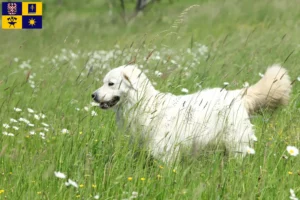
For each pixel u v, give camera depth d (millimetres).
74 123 11750
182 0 57125
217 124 10680
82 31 39562
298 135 10688
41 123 12195
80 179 9031
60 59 24125
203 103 10977
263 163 9195
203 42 26344
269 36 24828
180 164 9852
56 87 16469
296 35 25531
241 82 15219
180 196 8430
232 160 9805
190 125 10586
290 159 9812
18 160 10055
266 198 8594
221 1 40156
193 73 16859
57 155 9953
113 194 8648
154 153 10320
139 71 10977
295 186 9070
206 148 10711
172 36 26422
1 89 18500
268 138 10844
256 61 18641
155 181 8953
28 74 13352
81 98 14453
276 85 11242
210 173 9203
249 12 37000
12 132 12133
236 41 24312
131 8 55375
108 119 11789
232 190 8586
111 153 10125
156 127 10445
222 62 18406
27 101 15352
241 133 10711
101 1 65125
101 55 23672
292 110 12445
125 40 30844
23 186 8836
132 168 9469
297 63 17828
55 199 8461
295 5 37406
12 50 31859
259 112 11430
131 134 10680
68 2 66250
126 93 10805
